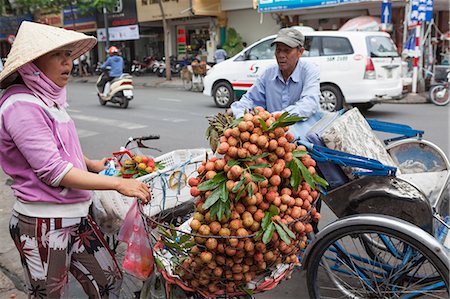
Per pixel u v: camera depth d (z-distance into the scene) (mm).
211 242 1707
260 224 1739
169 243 1831
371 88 8680
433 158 3084
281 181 1875
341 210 2510
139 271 2148
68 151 1948
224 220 1733
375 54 8711
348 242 3375
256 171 1771
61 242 1951
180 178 2432
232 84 10383
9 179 5336
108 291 2162
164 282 2195
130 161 2471
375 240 3033
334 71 8891
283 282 3020
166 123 8648
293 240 1847
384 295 2574
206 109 10500
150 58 22422
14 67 1732
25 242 1938
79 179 1817
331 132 2531
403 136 3283
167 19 20641
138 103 11875
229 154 1783
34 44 1766
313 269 2490
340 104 9000
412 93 11289
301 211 1854
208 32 20344
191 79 15219
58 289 2010
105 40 22734
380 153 2912
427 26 12031
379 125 3184
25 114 1777
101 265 2115
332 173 2506
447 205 2803
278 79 3160
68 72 1905
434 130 7273
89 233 2084
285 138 1857
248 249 1703
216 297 1964
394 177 2377
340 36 8852
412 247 2205
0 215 4184
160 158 2695
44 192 1895
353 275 2703
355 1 12891
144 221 2027
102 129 8227
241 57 10242
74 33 1903
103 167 2469
